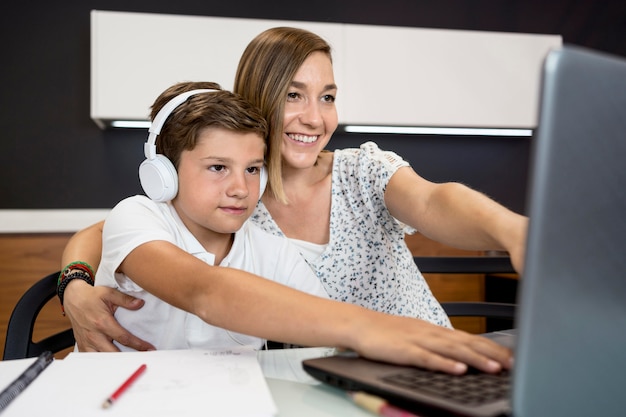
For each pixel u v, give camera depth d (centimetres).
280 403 58
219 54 300
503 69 329
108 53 293
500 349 59
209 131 89
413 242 290
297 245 128
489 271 137
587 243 42
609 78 41
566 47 39
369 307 134
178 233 97
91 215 296
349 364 61
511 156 372
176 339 95
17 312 98
